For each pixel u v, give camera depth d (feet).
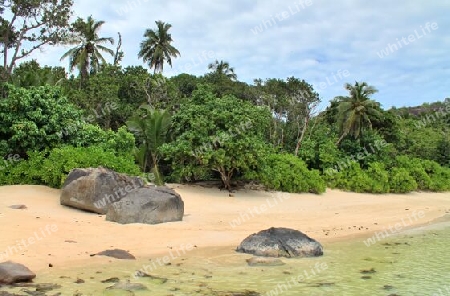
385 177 117.80
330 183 113.60
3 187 63.72
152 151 90.07
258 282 32.19
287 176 95.40
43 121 72.02
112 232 45.11
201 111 86.69
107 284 29.55
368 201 97.60
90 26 150.51
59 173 64.08
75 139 75.25
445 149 176.96
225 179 87.86
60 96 78.48
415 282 33.42
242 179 92.22
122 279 31.07
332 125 164.25
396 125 161.89
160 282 30.99
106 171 56.95
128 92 144.46
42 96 74.13
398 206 91.61
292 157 103.40
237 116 83.41
